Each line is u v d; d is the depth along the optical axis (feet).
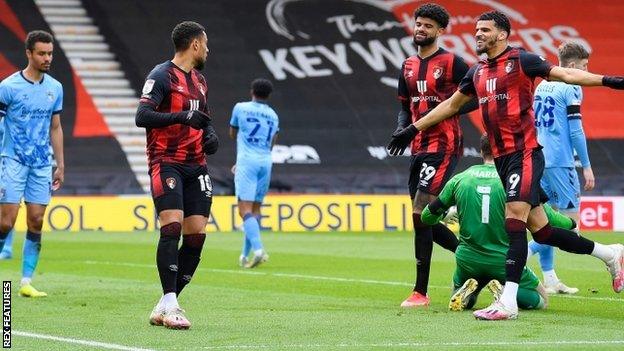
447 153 116.16
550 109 134.21
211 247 223.30
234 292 130.62
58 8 363.97
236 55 369.91
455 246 120.57
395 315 104.94
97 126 338.75
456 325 96.27
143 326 96.17
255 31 376.89
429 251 115.03
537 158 100.32
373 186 330.54
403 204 295.28
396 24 385.91
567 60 128.47
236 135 183.01
